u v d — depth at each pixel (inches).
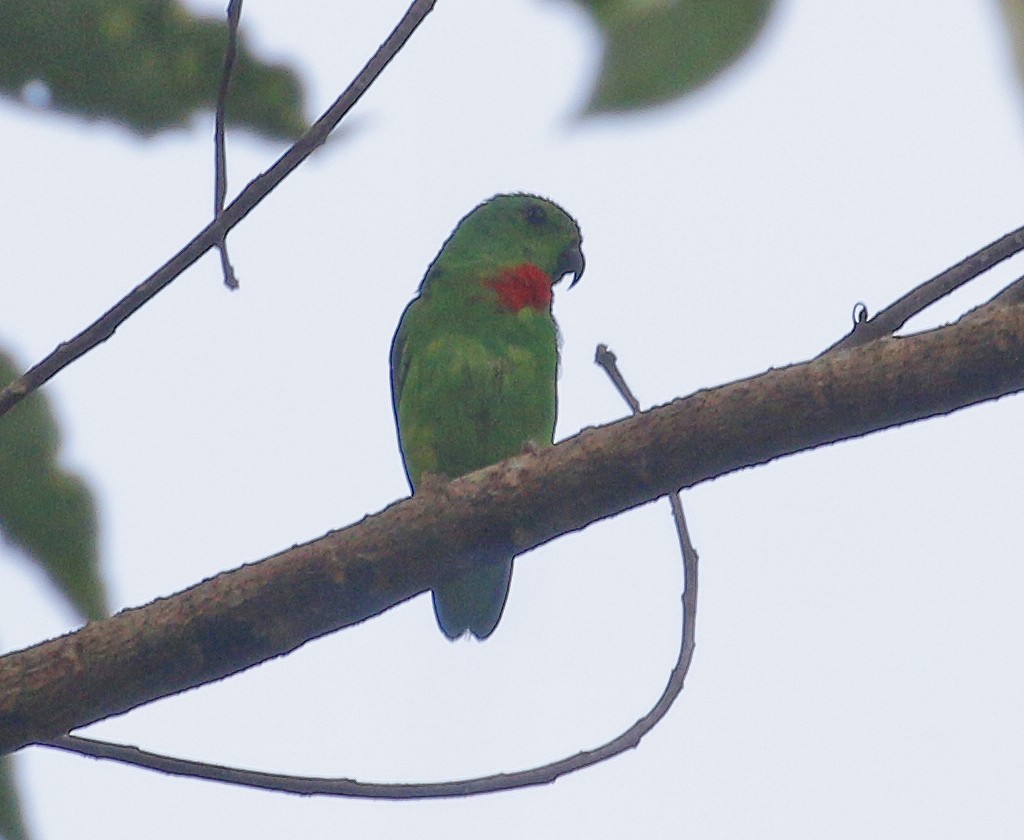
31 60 411.5
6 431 376.5
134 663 310.2
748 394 308.0
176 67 425.1
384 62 317.4
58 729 312.2
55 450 381.1
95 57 414.3
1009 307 301.4
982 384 299.9
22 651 312.7
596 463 314.3
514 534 319.9
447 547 318.3
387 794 332.5
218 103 321.1
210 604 312.2
